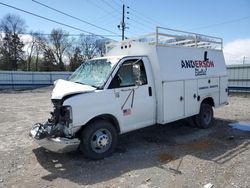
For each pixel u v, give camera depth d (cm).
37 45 6347
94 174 538
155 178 512
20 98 2131
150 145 719
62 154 650
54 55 6419
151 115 707
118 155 641
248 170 541
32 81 3831
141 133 834
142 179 509
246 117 1092
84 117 578
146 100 689
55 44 6381
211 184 478
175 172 539
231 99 1773
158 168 561
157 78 705
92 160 611
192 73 810
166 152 662
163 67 709
